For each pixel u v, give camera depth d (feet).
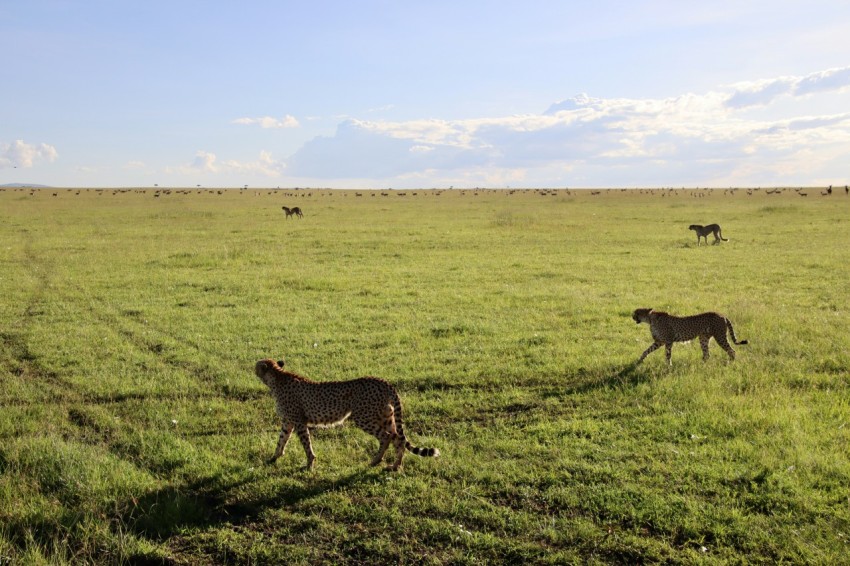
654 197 282.97
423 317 49.08
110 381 33.63
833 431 25.96
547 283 64.90
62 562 18.07
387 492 21.99
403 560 18.37
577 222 139.44
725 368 34.65
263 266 76.95
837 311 49.32
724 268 73.56
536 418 28.53
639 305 52.37
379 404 23.35
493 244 100.32
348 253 89.61
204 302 55.31
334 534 19.67
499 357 38.06
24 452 24.29
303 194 321.52
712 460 23.68
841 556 17.67
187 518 20.63
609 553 18.47
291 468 23.91
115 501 21.21
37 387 33.12
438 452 23.36
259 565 18.40
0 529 19.72
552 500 21.26
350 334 43.68
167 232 116.57
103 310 51.39
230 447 25.82
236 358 38.17
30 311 51.19
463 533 19.36
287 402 23.97
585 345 40.68
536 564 18.07
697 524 19.47
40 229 118.62
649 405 29.86
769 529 19.15
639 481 22.29
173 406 30.35
